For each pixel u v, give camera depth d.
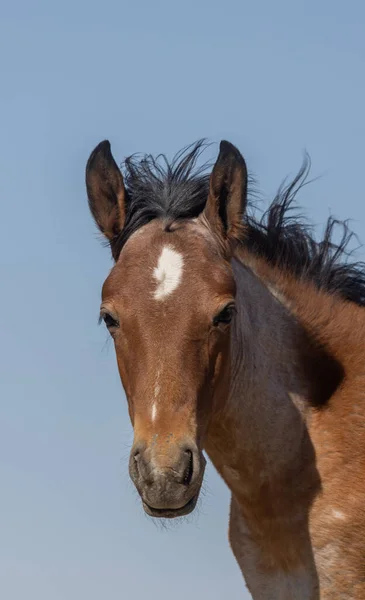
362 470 10.66
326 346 11.20
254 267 11.41
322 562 10.57
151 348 9.62
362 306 12.05
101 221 10.80
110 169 10.77
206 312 9.75
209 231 10.39
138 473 9.40
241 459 10.78
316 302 11.43
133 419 9.84
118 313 9.83
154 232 10.36
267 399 10.78
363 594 10.53
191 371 9.64
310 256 11.91
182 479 9.31
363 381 11.02
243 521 11.09
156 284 9.82
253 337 10.87
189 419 9.54
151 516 9.50
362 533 10.52
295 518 10.68
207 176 10.88
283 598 10.82
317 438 10.80
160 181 10.82
